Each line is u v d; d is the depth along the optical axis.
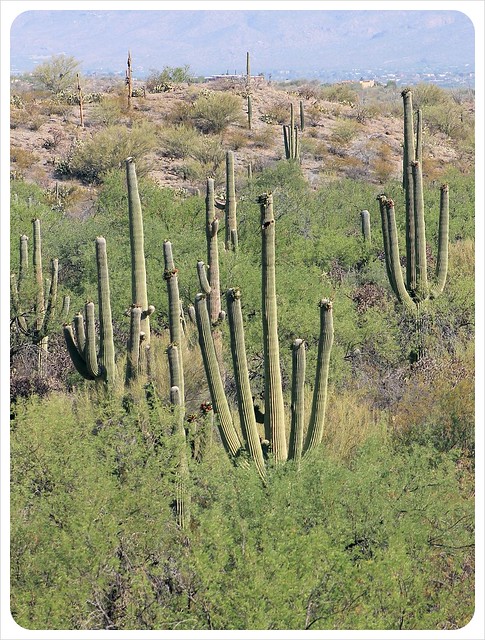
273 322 9.86
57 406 10.76
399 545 7.91
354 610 7.52
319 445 9.95
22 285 15.08
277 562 7.29
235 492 8.62
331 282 18.92
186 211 23.81
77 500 8.48
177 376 10.44
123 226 22.83
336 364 13.97
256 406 10.21
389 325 15.52
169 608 7.55
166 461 9.37
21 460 9.22
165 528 8.77
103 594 7.73
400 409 12.44
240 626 7.08
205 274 14.75
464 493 9.26
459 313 16.30
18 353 15.03
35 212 21.61
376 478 8.77
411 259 16.25
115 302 16.52
